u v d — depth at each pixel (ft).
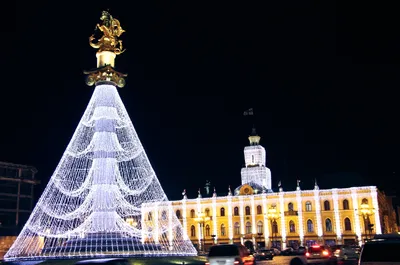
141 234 196.95
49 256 177.06
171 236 216.54
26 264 169.99
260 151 407.23
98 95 206.49
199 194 384.27
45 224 193.67
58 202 195.21
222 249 88.02
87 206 194.39
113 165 197.67
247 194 370.94
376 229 323.16
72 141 201.46
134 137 208.23
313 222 342.23
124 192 200.34
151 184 207.00
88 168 199.62
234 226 366.43
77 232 188.65
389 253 58.95
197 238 373.20
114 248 180.24
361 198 333.01
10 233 342.23
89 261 67.10
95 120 203.31
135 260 167.84
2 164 367.25
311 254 127.65
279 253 268.41
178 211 385.70
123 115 209.05
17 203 370.32
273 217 321.11
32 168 389.19
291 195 353.10
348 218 334.24
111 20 220.02
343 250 168.14
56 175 196.75
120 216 199.41
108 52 215.51
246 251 92.02
